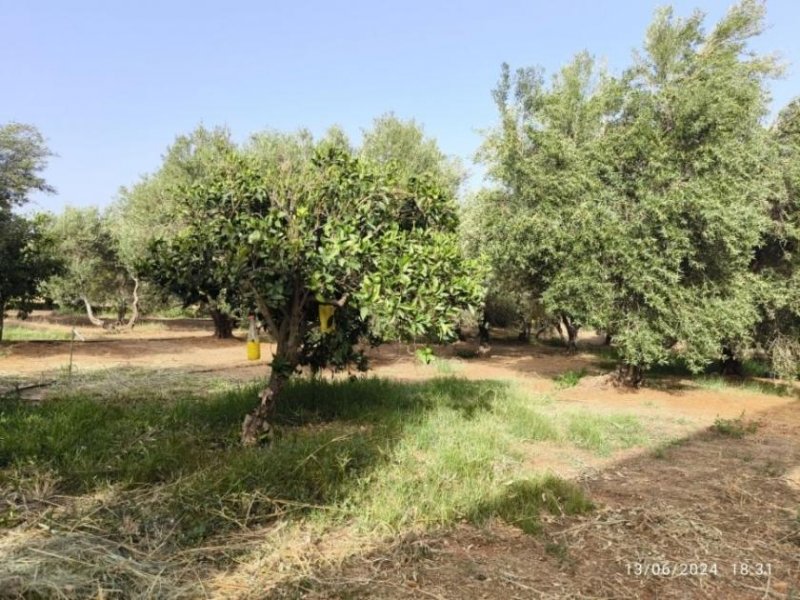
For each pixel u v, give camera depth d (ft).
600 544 12.95
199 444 17.92
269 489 14.02
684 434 24.21
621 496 16.19
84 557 10.71
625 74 38.11
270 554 11.50
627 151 33.17
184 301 20.38
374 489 14.70
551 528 13.71
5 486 13.91
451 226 21.17
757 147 34.35
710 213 29.89
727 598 10.89
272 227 17.85
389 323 16.17
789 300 37.96
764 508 15.56
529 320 71.10
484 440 19.81
